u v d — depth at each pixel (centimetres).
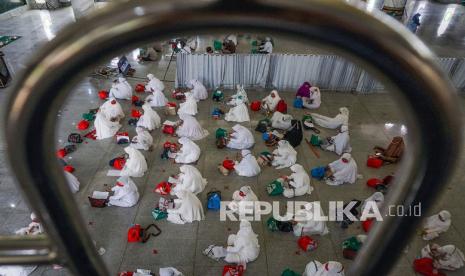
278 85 1235
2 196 729
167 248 643
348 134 952
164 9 48
